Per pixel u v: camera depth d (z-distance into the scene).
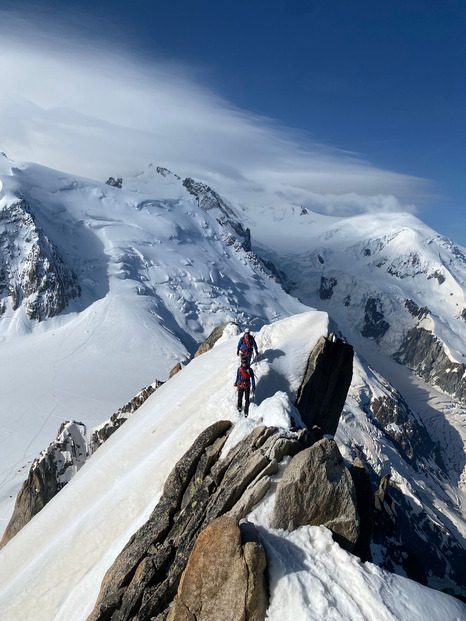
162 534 14.12
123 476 19.03
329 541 12.39
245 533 12.24
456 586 78.94
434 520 98.38
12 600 16.38
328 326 20.20
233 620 11.05
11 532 39.56
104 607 13.48
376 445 137.62
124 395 130.88
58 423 109.06
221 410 17.39
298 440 14.09
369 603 11.06
